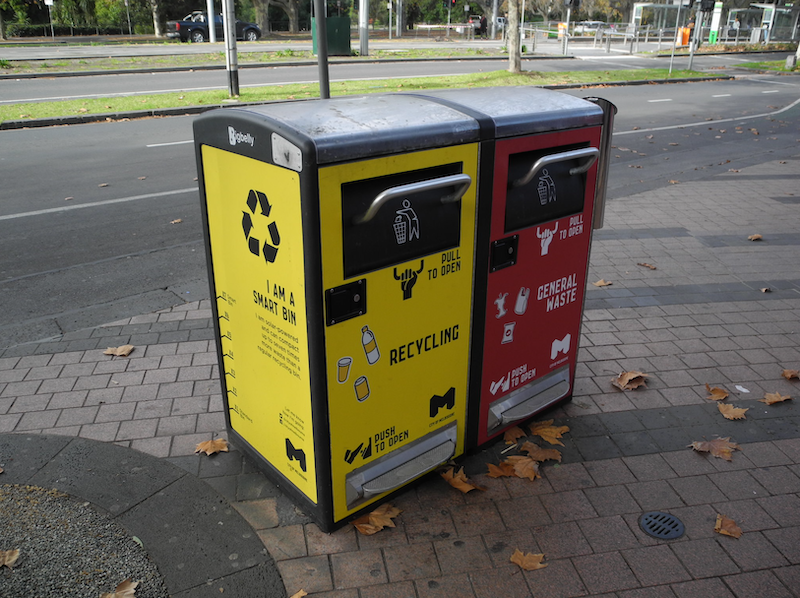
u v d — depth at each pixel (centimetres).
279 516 317
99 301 560
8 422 389
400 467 319
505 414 363
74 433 379
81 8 4794
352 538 305
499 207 315
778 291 589
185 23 3612
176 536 301
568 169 351
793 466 360
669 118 1544
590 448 374
